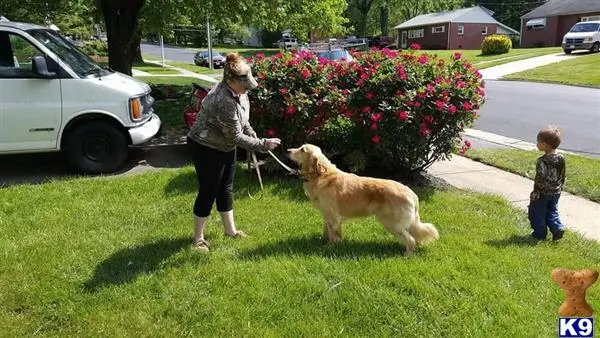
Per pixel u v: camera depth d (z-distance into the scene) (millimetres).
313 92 6383
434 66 6426
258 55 6809
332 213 4309
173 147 8477
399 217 4129
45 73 6371
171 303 3492
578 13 42250
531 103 14867
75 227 4879
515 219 5277
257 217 5168
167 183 6242
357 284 3678
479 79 6453
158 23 12469
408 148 6418
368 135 6406
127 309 3461
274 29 14227
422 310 3393
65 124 6684
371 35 68812
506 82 21422
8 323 3305
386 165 6777
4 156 7902
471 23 52656
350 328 3223
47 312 3436
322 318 3318
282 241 4523
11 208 5375
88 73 6906
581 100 15391
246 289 3646
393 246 4426
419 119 6082
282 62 6578
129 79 7562
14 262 4086
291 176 6551
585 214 5559
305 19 15859
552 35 45375
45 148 6699
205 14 12148
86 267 4031
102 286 3729
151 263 4090
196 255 4191
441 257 4164
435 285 3688
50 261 4113
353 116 6324
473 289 3615
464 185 6625
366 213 4254
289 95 6297
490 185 6641
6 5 13203
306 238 4590
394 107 6051
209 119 4055
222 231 4777
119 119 6891
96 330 3229
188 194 5855
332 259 4117
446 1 65812
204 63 34656
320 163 4305
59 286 3736
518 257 4219
